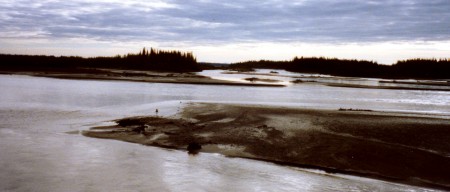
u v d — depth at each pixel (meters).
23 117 21.05
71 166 12.06
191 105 27.47
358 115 22.47
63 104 27.77
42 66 102.44
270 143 15.02
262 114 22.44
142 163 12.52
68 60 130.88
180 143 15.06
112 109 25.47
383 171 11.88
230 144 14.91
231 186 10.61
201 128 17.88
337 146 14.45
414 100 41.22
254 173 11.73
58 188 10.21
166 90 45.97
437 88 67.50
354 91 55.09
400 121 19.89
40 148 14.10
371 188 10.48
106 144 14.89
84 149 14.09
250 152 13.90
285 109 25.44
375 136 16.06
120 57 154.88
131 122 19.23
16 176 11.06
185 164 12.52
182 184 10.72
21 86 43.72
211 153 13.80
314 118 21.00
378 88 63.75
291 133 16.62
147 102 30.53
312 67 184.12
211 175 11.51
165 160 12.91
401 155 13.33
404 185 10.73
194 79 72.19
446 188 10.52
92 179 10.96
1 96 31.75
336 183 10.88
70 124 19.06
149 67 143.75
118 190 10.16
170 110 24.83
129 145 14.80
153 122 19.34
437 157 13.14
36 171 11.53
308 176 11.48
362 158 13.04
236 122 19.53
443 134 16.56
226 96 39.59
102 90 42.25
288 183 10.87
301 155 13.49
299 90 54.28
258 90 51.44
